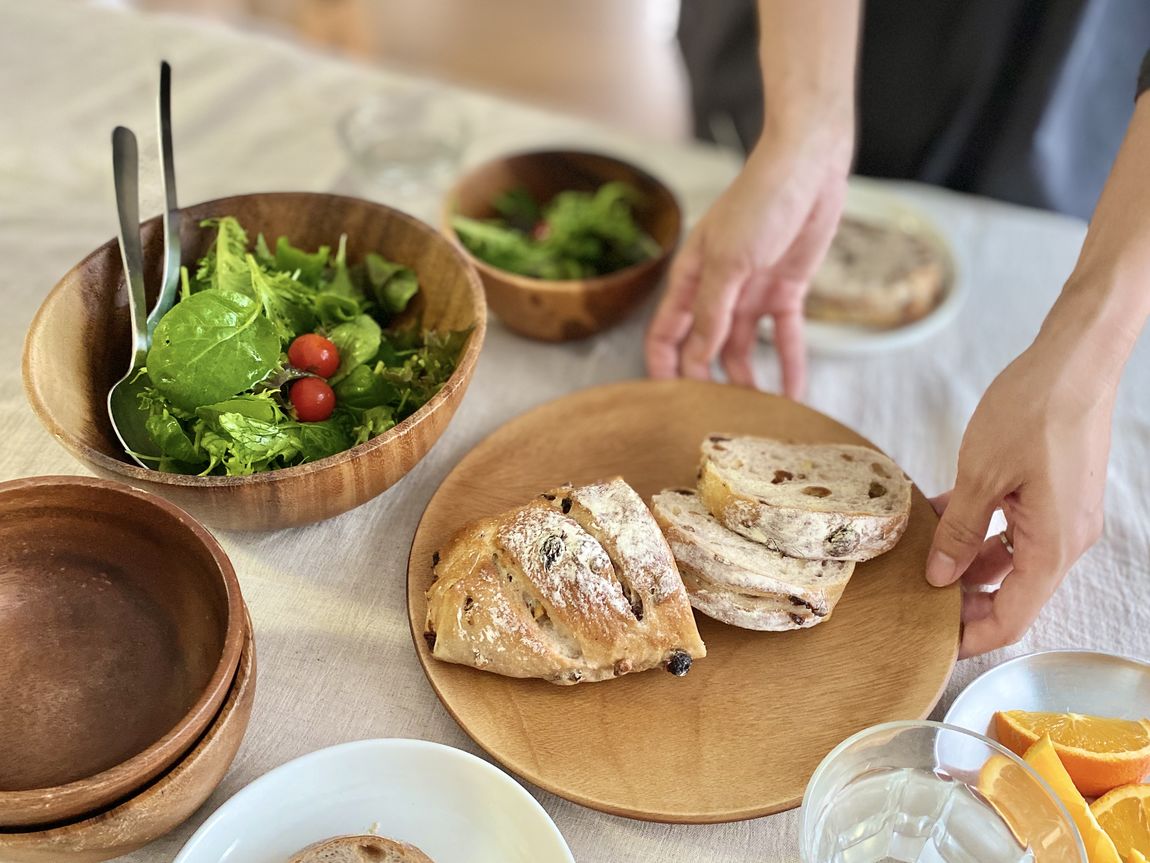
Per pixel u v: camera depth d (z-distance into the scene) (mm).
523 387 1484
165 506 951
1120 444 1444
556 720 1029
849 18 1486
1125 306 1064
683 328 1525
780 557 1160
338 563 1211
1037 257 1793
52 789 776
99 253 1169
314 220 1339
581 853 971
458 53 3990
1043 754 967
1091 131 2117
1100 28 1940
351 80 2037
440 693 1038
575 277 1578
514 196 1715
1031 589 1101
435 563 1146
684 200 1854
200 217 1286
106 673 971
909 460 1432
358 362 1212
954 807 936
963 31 2000
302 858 852
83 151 1777
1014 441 1065
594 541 1068
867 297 1635
